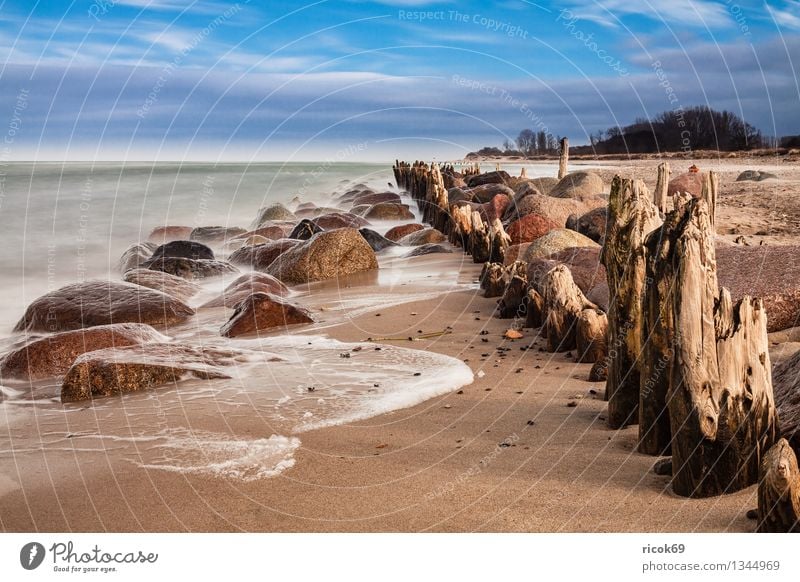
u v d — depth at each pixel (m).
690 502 4.64
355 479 5.35
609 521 4.53
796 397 5.19
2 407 7.43
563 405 6.71
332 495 5.11
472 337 9.55
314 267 15.84
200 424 6.62
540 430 6.10
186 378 7.99
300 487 5.25
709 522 4.39
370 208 27.97
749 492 4.65
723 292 4.61
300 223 20.58
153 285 13.87
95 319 11.20
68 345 8.97
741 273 8.48
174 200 34.06
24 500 5.20
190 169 51.28
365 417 6.67
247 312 10.73
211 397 7.39
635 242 5.80
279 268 16.22
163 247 18.41
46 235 23.33
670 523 4.44
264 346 9.47
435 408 6.86
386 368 8.26
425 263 16.67
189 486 5.33
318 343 9.56
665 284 5.09
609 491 4.89
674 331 4.92
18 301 14.55
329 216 24.48
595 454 5.50
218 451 5.97
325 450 5.92
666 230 5.03
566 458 5.47
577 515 4.63
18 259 19.45
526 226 17.03
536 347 8.86
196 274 16.20
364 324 10.58
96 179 38.41
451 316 10.81
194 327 11.21
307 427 6.46
